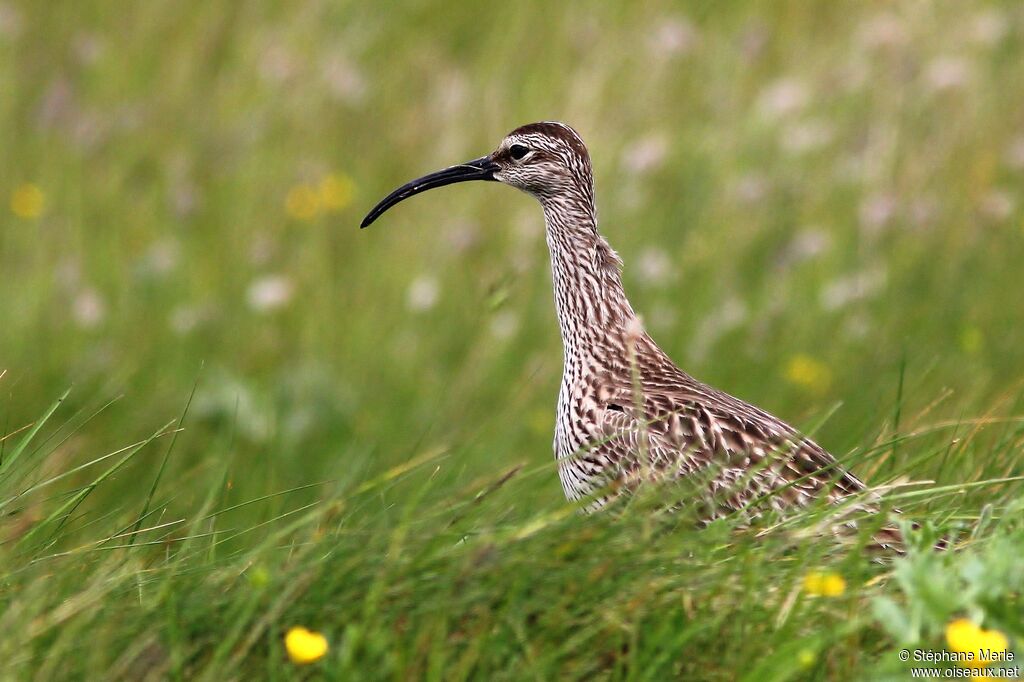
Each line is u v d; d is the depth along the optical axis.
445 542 6.95
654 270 14.29
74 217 15.97
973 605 6.54
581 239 10.02
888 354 13.57
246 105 17.34
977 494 8.48
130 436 12.87
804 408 12.98
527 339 14.43
